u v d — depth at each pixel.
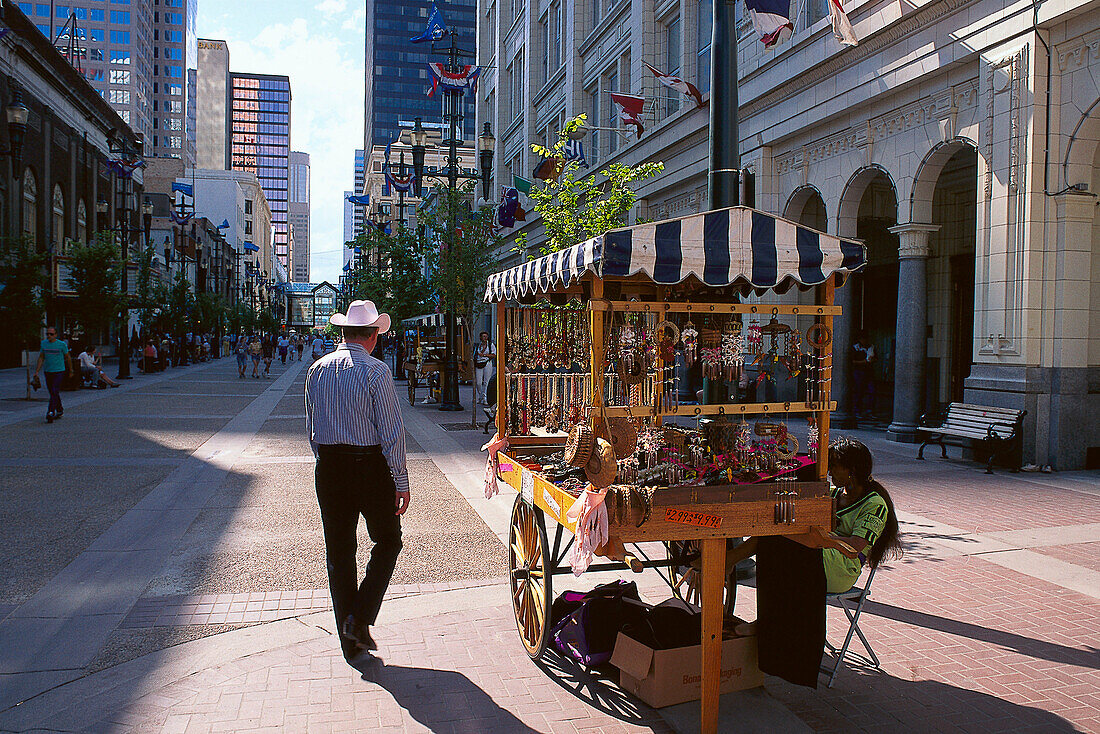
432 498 8.89
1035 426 10.39
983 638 4.78
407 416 18.11
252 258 120.44
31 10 102.94
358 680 4.15
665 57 21.48
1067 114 10.19
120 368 29.53
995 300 10.98
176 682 4.10
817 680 4.01
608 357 4.71
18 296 21.08
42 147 34.28
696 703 3.87
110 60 106.00
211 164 168.62
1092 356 10.63
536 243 33.75
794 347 4.16
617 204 9.89
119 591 5.53
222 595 5.50
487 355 16.02
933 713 3.83
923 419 12.55
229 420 16.39
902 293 13.33
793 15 15.27
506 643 4.69
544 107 33.31
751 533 3.61
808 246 3.81
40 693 3.95
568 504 3.71
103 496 8.55
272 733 3.57
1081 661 4.45
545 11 33.47
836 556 4.10
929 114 12.29
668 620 4.14
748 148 17.14
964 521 7.63
